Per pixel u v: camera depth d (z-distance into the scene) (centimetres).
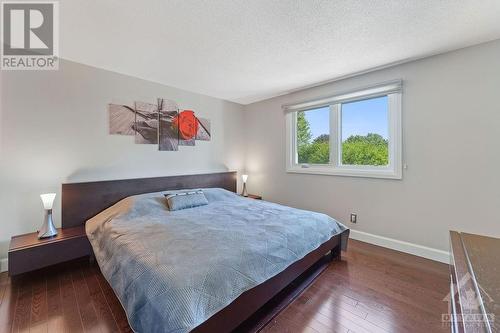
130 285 133
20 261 190
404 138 254
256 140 417
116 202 273
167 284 118
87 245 226
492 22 178
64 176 243
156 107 313
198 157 364
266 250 159
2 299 176
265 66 262
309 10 164
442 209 233
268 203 300
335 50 223
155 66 262
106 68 266
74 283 200
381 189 274
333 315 158
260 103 408
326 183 325
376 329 145
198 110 363
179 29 187
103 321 153
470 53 215
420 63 242
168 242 163
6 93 212
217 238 170
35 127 226
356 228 296
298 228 199
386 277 206
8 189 214
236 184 417
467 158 219
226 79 303
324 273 214
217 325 122
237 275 135
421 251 246
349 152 308
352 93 293
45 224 214
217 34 195
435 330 143
